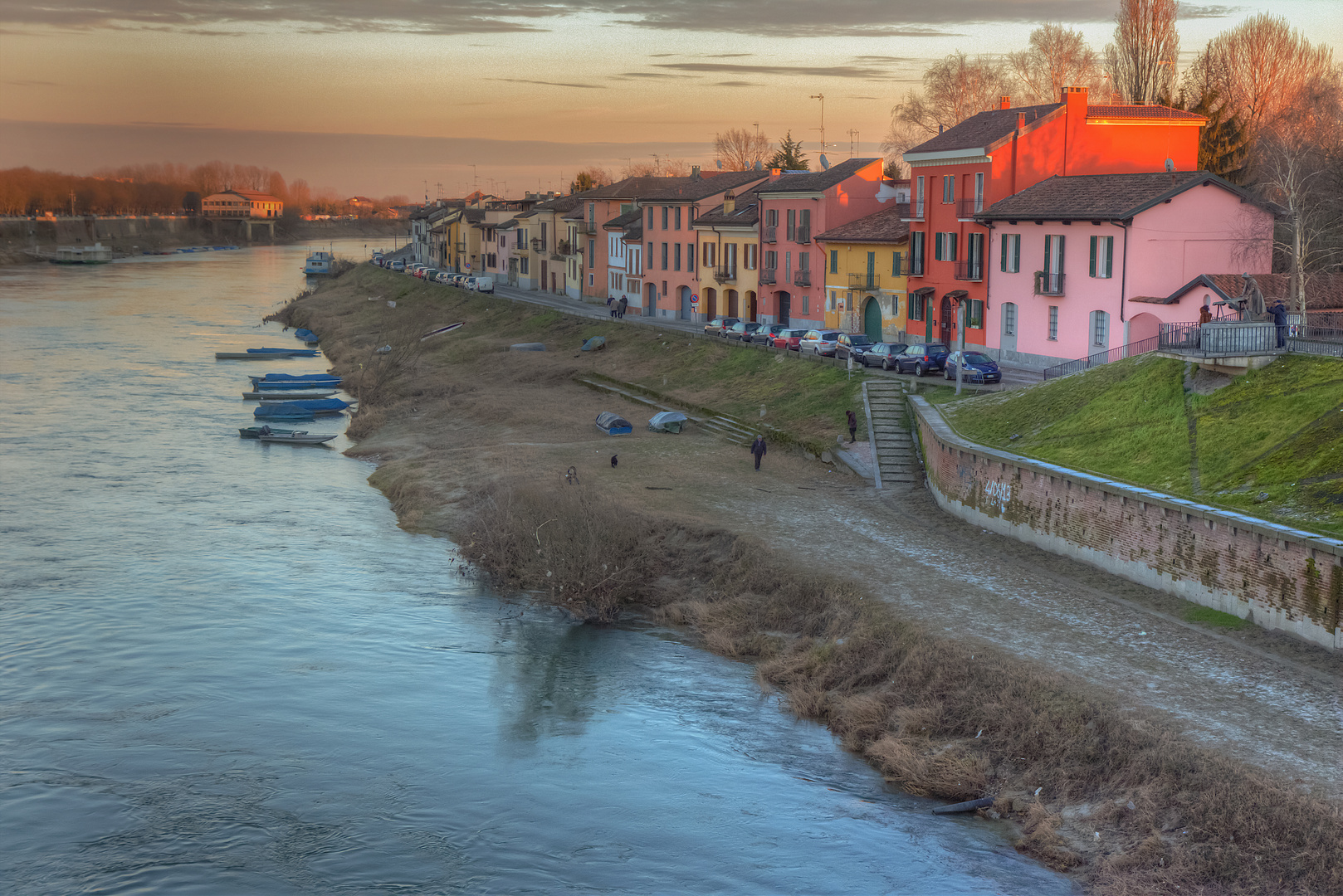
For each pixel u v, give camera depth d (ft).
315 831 75.92
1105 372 144.87
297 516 157.58
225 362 309.22
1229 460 108.99
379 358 290.76
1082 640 91.15
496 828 76.28
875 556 118.21
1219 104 293.23
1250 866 63.67
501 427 203.21
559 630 116.06
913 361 189.67
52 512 157.38
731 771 84.33
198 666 104.83
